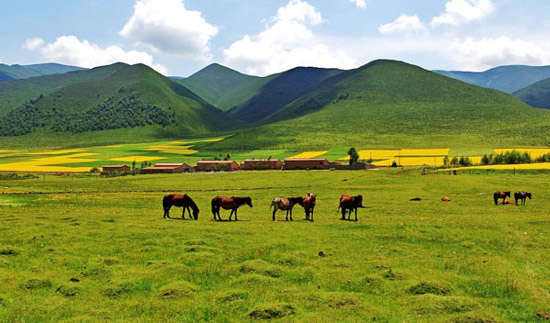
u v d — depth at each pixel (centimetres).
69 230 3584
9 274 2272
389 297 1970
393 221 4241
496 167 12144
